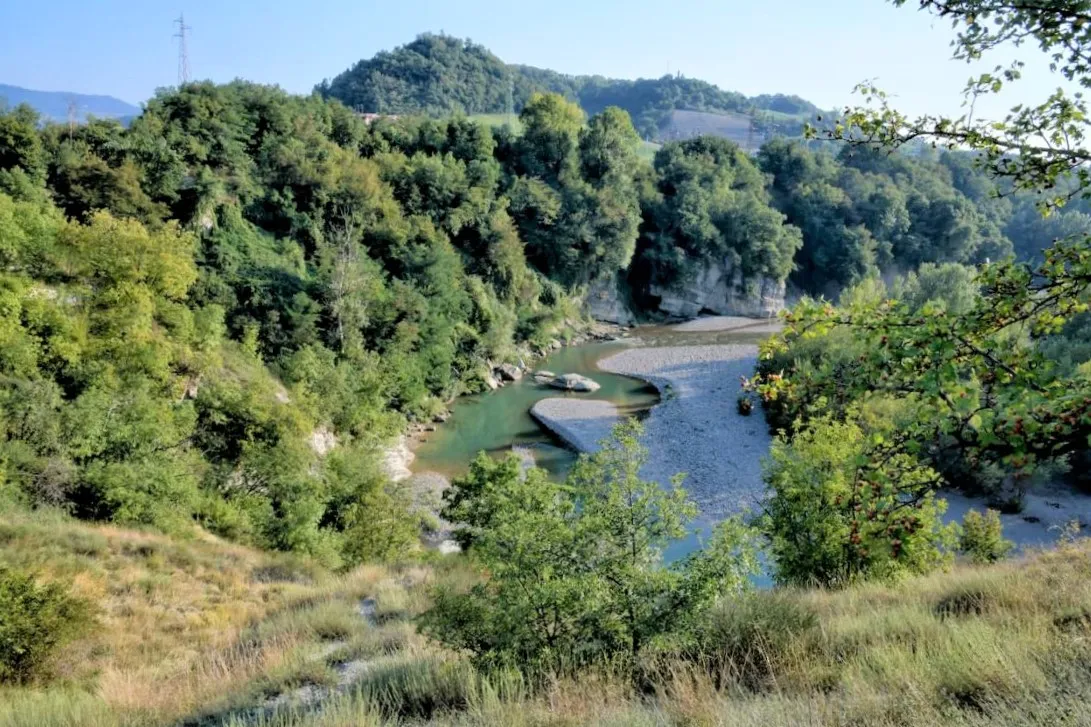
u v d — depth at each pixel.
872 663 6.32
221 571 19.50
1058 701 4.59
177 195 43.31
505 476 22.69
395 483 31.91
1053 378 4.00
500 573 7.95
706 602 7.74
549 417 43.88
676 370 54.69
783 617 7.76
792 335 5.29
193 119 49.88
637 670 7.31
